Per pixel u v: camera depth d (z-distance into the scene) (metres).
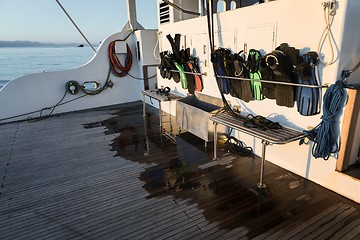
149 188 2.48
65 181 2.67
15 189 2.52
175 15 4.69
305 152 2.51
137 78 6.61
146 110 5.78
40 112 5.48
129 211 2.12
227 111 3.11
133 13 6.17
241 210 2.09
